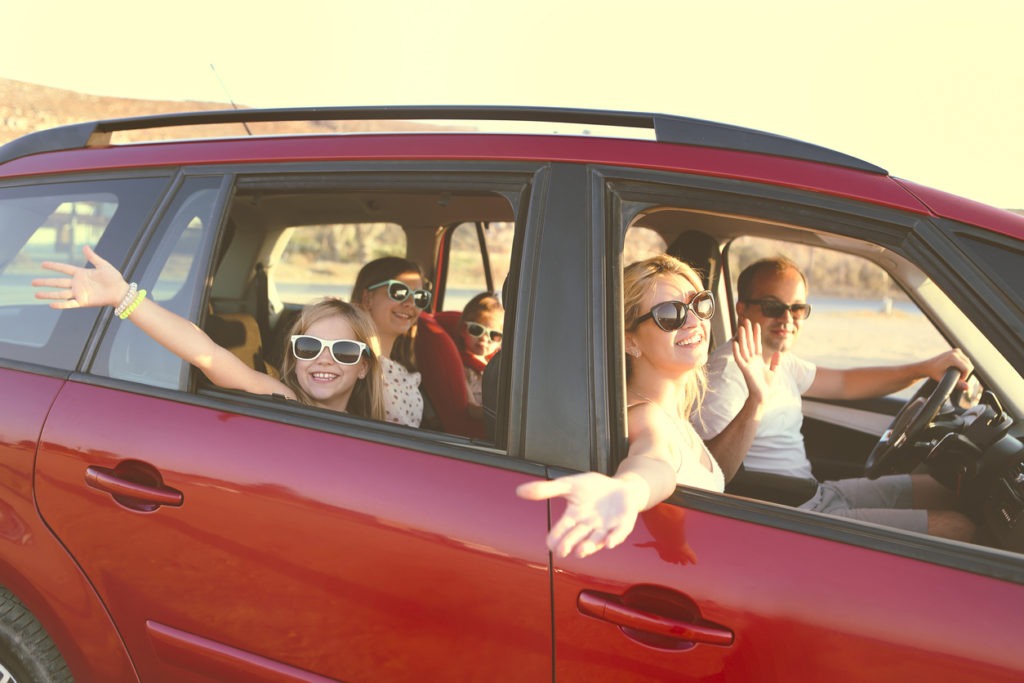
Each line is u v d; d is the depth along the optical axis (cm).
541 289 155
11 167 208
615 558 139
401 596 149
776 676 129
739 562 135
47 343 190
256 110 211
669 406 185
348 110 204
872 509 215
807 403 312
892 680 125
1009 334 139
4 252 201
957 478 217
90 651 174
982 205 153
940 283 145
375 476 155
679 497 144
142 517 167
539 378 151
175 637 166
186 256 185
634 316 181
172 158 192
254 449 164
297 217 311
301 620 156
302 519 156
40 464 176
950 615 126
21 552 177
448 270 366
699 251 271
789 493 242
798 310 267
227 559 161
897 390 293
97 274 176
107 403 177
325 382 232
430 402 313
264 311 311
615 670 137
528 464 149
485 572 144
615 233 156
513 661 142
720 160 157
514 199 162
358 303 304
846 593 130
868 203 150
